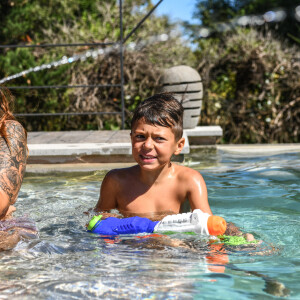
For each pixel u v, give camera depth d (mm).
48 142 5590
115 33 10211
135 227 2463
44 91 9148
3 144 2301
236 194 3568
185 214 2506
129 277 1791
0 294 1631
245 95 9062
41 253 2100
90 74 9344
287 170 4461
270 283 1754
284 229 2646
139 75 9211
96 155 5047
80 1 11492
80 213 2953
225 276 1825
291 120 8953
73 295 1621
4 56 10359
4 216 2535
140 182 2932
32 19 11188
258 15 13867
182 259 2049
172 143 2750
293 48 9375
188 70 7141
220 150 6465
